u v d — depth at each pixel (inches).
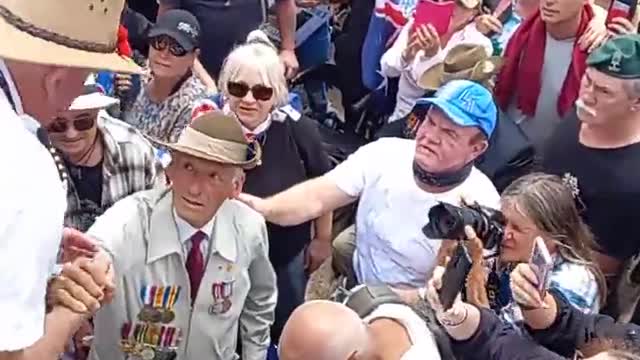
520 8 182.9
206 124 119.9
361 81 226.1
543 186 125.3
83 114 128.4
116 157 135.3
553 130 161.6
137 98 180.5
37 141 73.2
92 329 125.0
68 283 81.6
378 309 104.7
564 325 111.1
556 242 124.1
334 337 94.0
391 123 190.7
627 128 145.6
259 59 156.0
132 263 120.3
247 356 136.1
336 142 218.5
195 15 211.3
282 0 223.3
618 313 148.6
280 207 139.6
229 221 125.4
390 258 137.4
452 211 113.3
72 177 132.8
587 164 147.9
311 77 232.2
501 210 125.5
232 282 125.6
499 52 186.1
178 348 125.3
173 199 122.3
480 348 106.3
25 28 75.8
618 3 178.9
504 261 123.7
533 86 174.1
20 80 75.8
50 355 77.9
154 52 174.6
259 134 156.9
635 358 98.5
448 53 174.7
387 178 137.2
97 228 120.0
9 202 68.5
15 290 69.0
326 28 232.1
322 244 177.6
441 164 131.7
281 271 158.9
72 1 76.5
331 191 141.0
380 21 212.4
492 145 157.6
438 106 129.4
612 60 142.6
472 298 113.0
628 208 145.6
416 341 100.3
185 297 123.5
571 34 170.4
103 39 79.8
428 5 184.1
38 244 70.4
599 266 140.0
